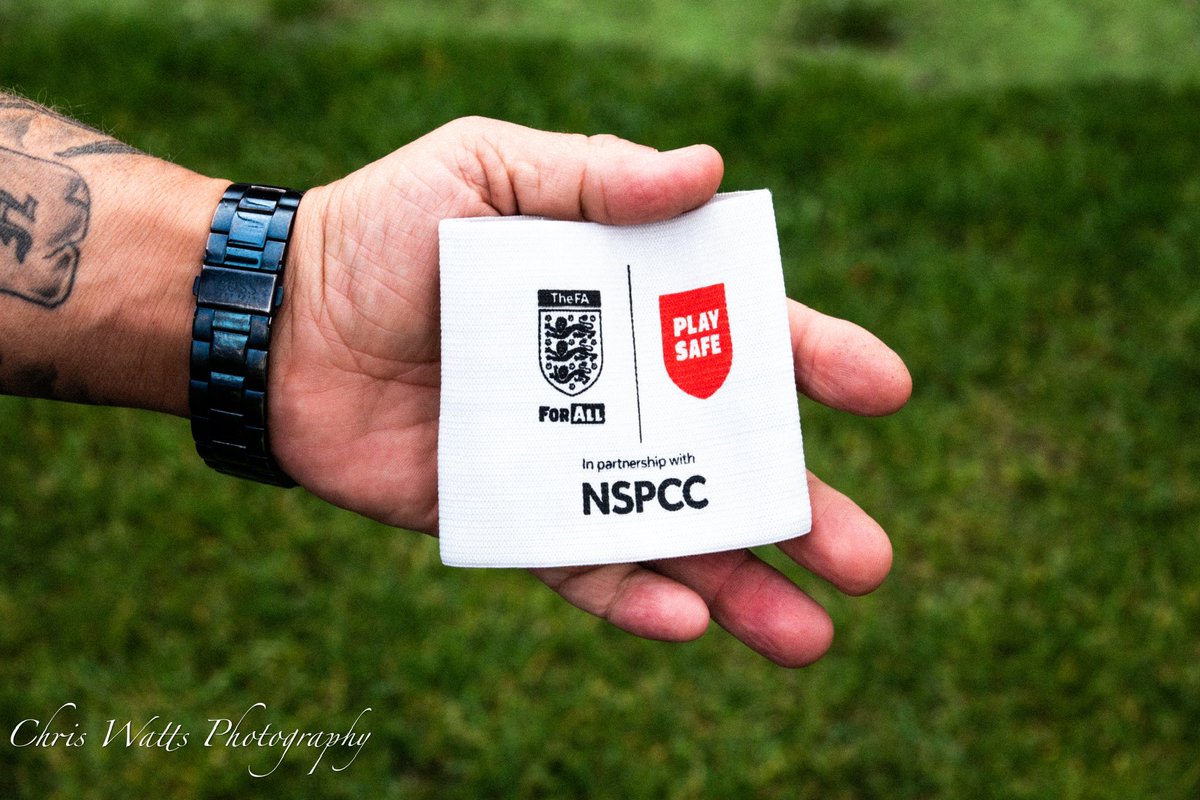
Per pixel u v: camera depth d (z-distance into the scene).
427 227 0.32
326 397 0.33
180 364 0.33
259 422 0.32
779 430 0.29
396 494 0.33
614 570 0.31
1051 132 0.65
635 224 0.30
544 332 0.29
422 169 0.32
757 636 0.32
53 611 0.45
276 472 0.33
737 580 0.32
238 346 0.31
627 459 0.29
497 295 0.29
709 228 0.30
